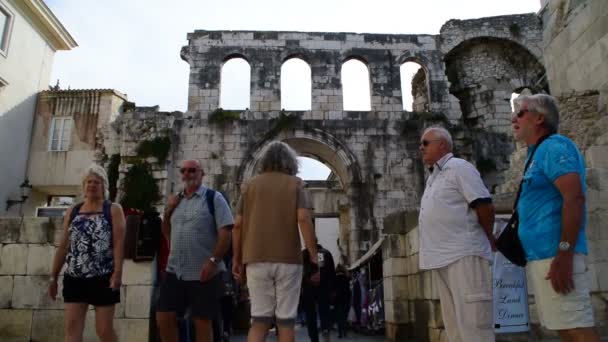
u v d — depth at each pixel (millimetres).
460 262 4457
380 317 11859
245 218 5223
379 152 23016
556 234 3818
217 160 22562
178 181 22281
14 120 25625
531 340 7047
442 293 4820
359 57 24734
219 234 6070
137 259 8430
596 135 10609
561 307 3688
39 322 8508
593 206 8195
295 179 5301
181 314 6137
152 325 8406
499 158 23797
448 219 4617
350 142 23094
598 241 8031
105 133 25297
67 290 5500
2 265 8727
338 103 23734
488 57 26500
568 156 3787
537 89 25156
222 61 24203
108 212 5801
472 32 25656
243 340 11695
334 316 12266
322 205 28688
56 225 8883
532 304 7332
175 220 6191
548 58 13078
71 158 26328
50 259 8758
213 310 5902
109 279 5617
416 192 22531
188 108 23328
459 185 4652
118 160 23312
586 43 11367
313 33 24781
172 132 22438
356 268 15539
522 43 25672
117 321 8242
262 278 4887
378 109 23797
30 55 27141
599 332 7641
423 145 5141
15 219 8930
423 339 9000
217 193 6363
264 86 23844
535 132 4242
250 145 22781
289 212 5090
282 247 4926
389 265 10188
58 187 26234
